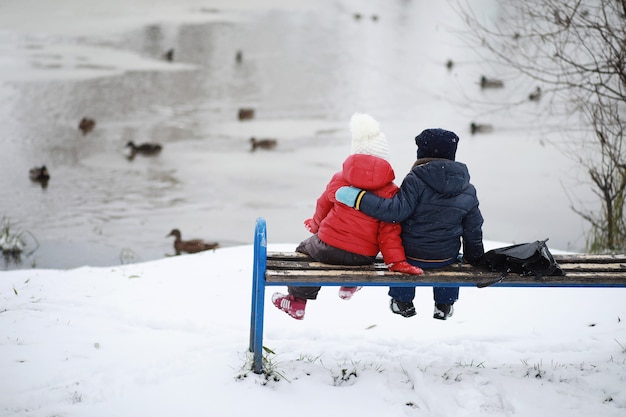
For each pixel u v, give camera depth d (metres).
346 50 46.59
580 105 11.39
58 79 36.09
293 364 4.66
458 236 4.44
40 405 4.15
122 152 25.27
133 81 36.59
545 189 20.67
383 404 4.20
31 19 52.56
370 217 4.34
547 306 6.25
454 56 44.12
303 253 4.60
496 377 4.49
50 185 21.42
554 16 10.28
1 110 30.41
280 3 64.69
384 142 4.30
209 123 29.69
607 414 4.07
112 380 4.47
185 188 21.30
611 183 10.85
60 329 5.42
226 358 4.76
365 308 6.22
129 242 16.56
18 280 7.11
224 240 16.78
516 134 27.31
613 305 6.22
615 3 10.05
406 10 62.19
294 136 27.80
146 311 5.96
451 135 4.35
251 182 21.94
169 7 60.97
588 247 11.35
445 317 4.81
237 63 42.28
